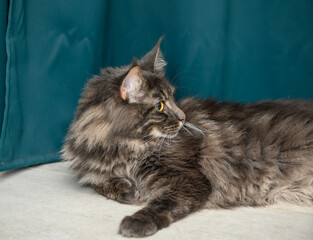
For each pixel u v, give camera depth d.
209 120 2.48
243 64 3.40
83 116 2.36
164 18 3.22
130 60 3.35
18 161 2.80
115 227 1.92
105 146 2.26
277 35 3.37
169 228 1.92
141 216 1.88
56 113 3.01
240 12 3.31
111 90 2.23
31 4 2.77
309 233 1.89
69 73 3.01
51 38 2.89
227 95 3.43
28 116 2.86
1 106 2.77
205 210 2.20
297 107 2.63
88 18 2.98
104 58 3.33
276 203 2.34
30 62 2.81
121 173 2.33
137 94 2.19
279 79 3.45
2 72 2.71
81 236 1.81
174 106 2.31
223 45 3.18
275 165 2.30
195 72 3.19
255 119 2.48
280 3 3.32
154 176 2.23
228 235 1.86
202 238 1.82
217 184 2.29
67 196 2.33
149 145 2.25
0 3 2.59
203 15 3.09
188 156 2.26
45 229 1.88
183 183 2.14
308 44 3.40
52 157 3.04
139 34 3.30
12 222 1.94
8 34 2.60
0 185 2.50
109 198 2.30
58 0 2.88
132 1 3.25
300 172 2.30
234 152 2.33
